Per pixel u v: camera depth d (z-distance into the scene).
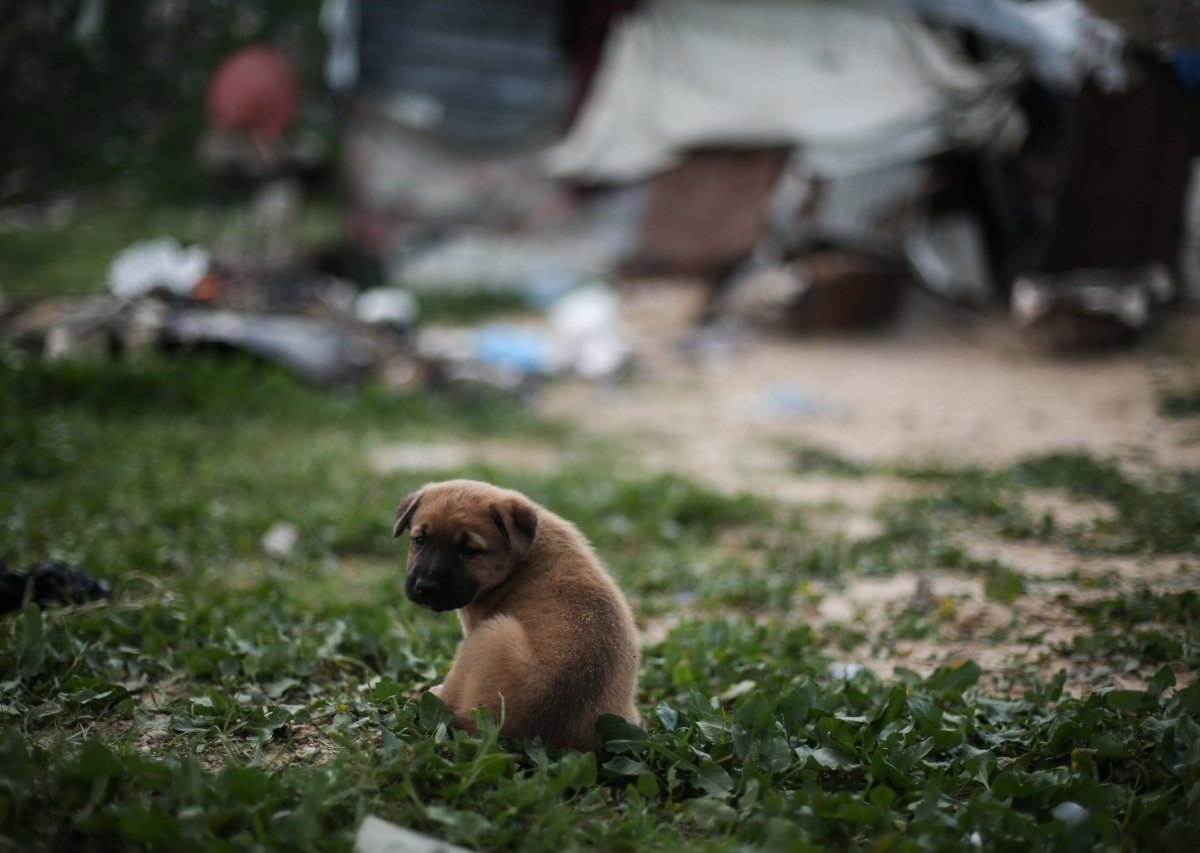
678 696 4.84
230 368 12.59
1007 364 16.30
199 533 7.50
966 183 18.55
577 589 3.94
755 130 19.48
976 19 16.17
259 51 22.69
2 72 26.72
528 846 3.21
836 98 18.70
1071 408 13.72
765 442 12.59
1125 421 12.88
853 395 15.07
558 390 15.35
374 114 21.38
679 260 20.14
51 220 24.98
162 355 12.75
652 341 18.12
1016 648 5.65
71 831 3.22
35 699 4.35
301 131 29.41
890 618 6.21
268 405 11.80
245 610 5.66
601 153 21.06
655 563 7.53
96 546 6.80
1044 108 17.39
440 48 22.22
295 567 7.10
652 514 8.88
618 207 21.12
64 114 27.48
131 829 3.06
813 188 19.14
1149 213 16.23
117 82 28.36
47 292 16.62
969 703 4.62
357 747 3.81
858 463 11.32
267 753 3.99
